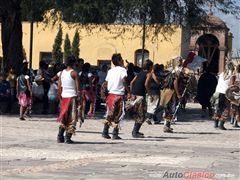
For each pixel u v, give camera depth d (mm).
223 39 51625
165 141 16219
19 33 29125
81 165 11180
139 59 54031
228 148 14750
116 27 32438
